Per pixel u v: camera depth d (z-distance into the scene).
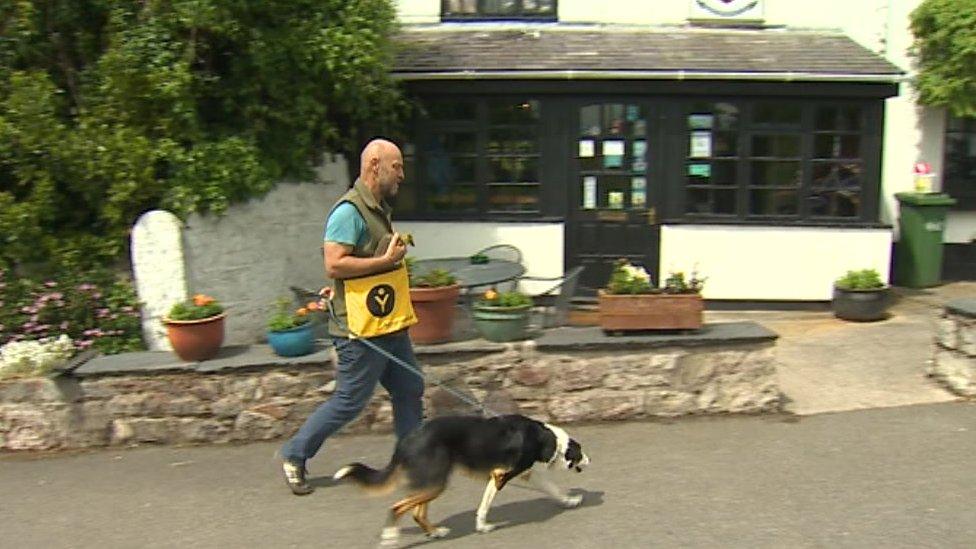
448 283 5.82
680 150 9.45
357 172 9.35
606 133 9.50
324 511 4.56
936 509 4.36
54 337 6.53
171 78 6.93
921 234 10.23
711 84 9.16
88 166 6.84
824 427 5.61
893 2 10.28
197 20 6.82
